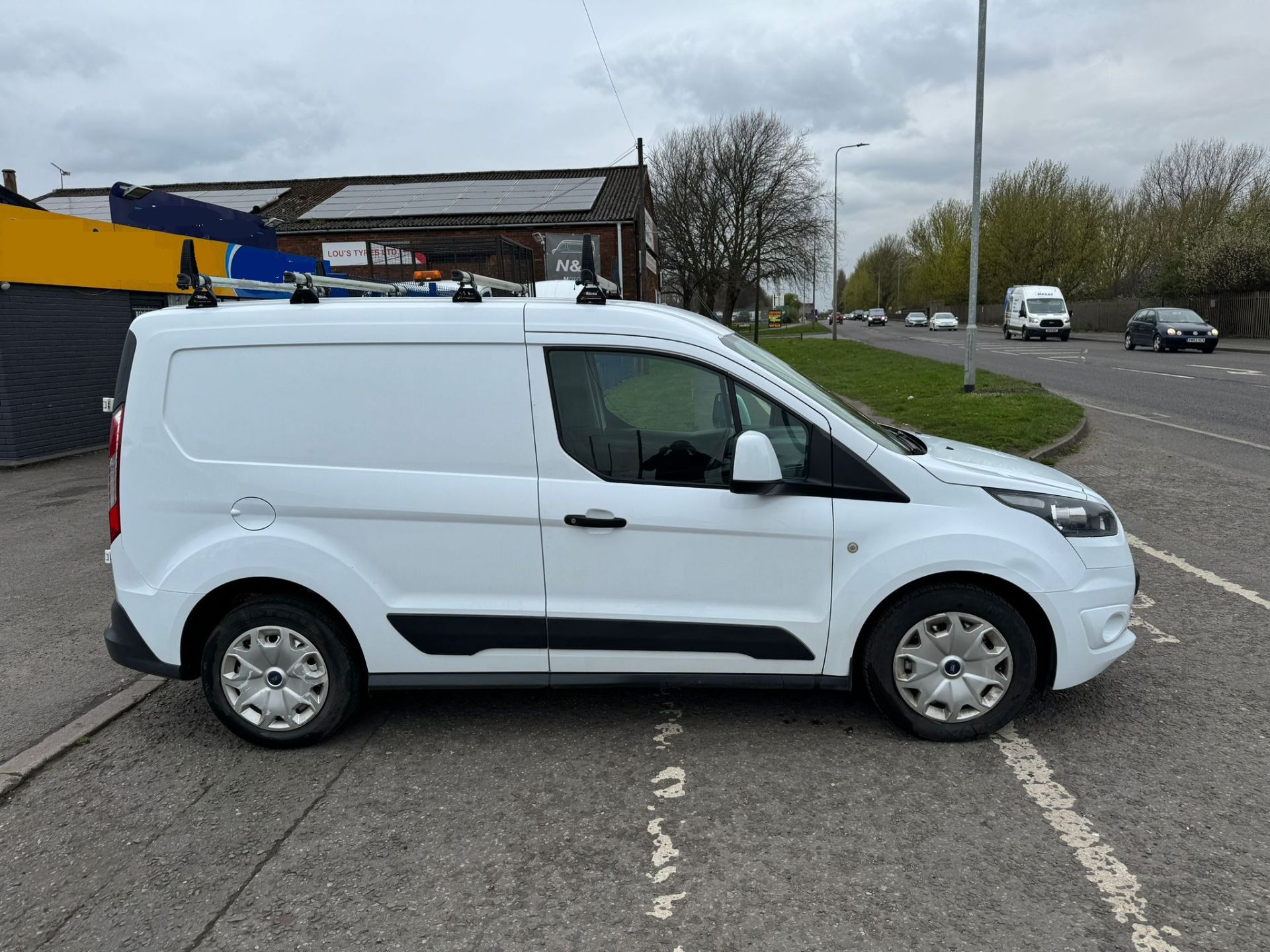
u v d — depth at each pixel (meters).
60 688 4.43
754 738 3.56
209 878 2.76
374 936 2.46
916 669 3.42
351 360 3.44
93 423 13.41
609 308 3.46
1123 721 3.60
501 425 3.41
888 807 3.02
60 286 12.51
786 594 3.40
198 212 15.23
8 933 2.54
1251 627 4.63
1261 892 2.52
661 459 3.40
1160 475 8.62
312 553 3.44
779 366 3.83
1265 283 35.38
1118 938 2.35
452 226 29.89
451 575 3.46
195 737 3.78
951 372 19.94
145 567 3.54
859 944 2.36
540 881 2.68
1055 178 57.25
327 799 3.21
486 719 3.83
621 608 3.43
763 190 45.50
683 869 2.72
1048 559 3.32
